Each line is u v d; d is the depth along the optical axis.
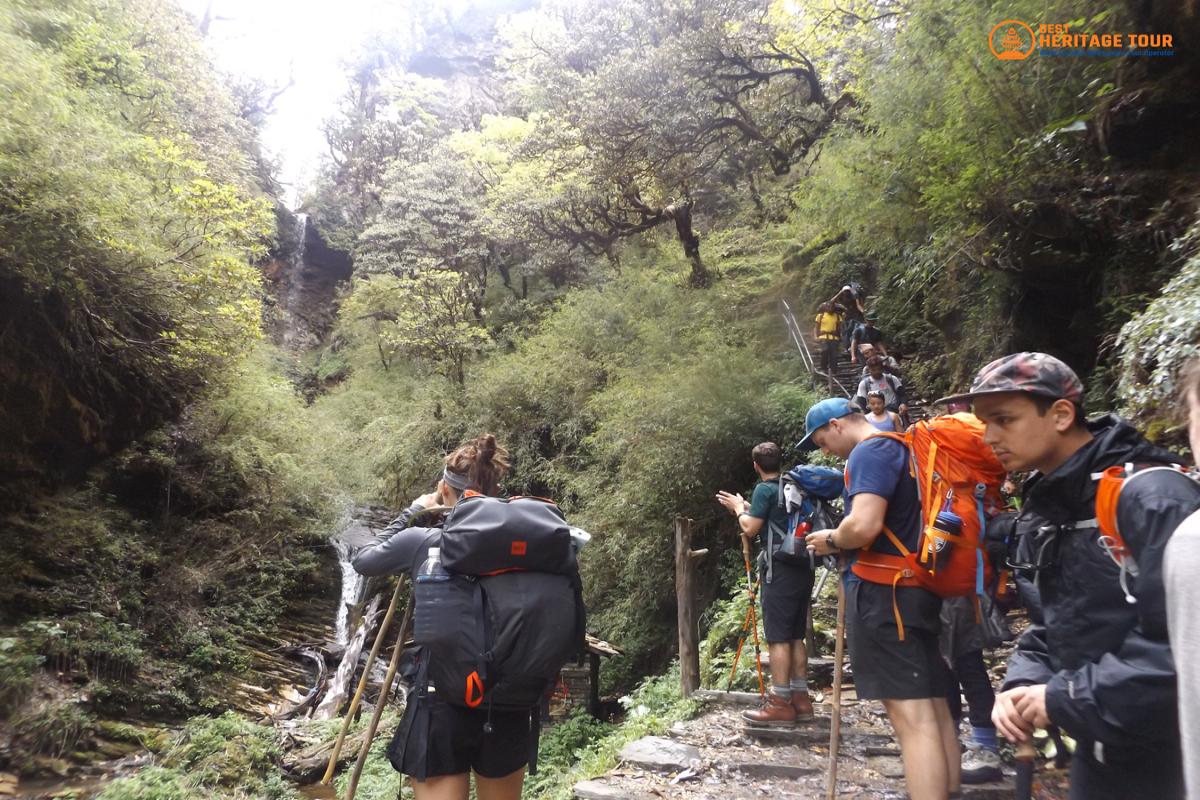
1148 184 6.32
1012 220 7.17
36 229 9.70
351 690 12.24
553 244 21.69
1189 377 1.23
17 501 11.18
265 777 8.73
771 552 4.48
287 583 15.28
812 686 5.34
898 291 12.24
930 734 2.65
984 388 1.78
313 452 16.69
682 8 16.02
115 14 14.24
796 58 16.50
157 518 13.68
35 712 8.61
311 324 37.34
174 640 11.89
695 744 4.46
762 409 11.36
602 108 16.14
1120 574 1.53
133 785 7.56
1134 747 1.43
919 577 2.70
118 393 12.59
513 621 2.37
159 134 14.99
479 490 2.86
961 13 7.38
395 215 28.77
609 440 13.34
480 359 21.09
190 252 12.25
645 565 11.56
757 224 18.86
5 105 8.91
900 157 8.69
